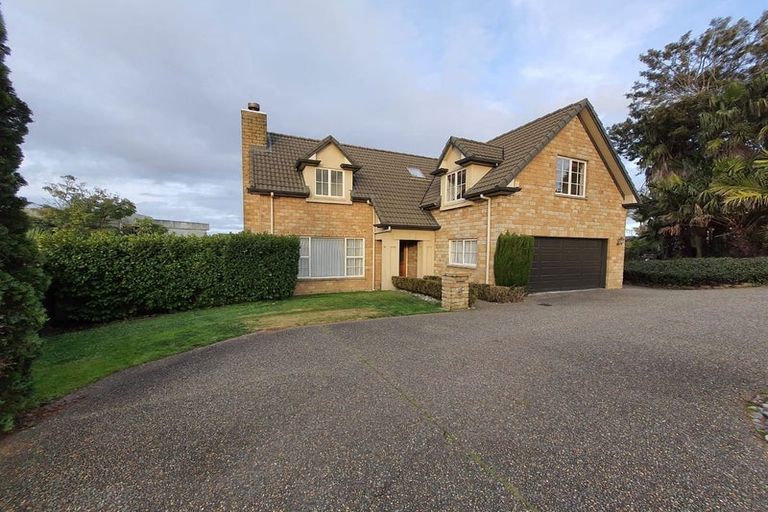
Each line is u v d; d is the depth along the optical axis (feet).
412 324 26.27
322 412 12.44
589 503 7.70
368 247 51.37
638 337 21.35
